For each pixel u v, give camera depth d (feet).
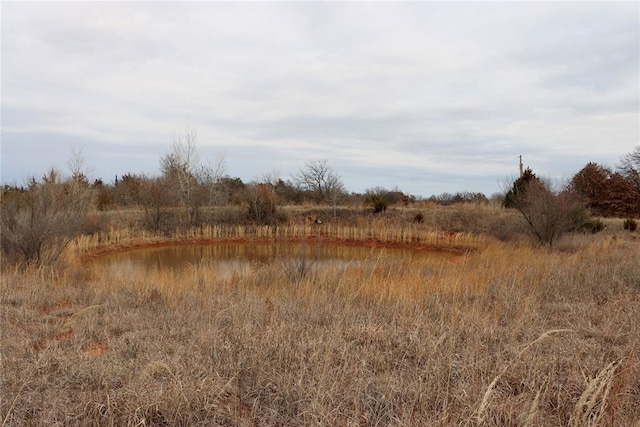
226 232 90.79
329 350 15.96
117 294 26.84
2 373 14.47
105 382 13.47
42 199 42.32
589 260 38.47
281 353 16.33
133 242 80.07
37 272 32.40
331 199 115.03
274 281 32.96
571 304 24.13
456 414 12.47
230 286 30.60
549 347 17.60
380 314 22.74
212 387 13.74
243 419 12.44
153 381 14.14
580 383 14.12
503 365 15.25
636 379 14.16
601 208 102.32
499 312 22.35
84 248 68.64
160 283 31.14
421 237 83.20
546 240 58.39
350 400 13.37
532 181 64.08
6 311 22.12
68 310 23.18
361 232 87.20
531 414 11.02
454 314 20.84
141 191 93.40
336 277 33.24
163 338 18.57
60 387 14.21
